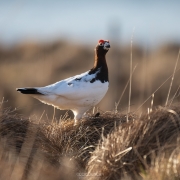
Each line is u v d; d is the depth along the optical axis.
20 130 9.29
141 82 19.34
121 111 11.70
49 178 8.26
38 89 10.88
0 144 8.66
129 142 8.63
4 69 22.84
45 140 9.51
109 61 20.98
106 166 8.38
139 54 24.02
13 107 17.95
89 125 10.52
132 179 8.24
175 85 18.86
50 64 22.95
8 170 8.02
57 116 16.56
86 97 11.12
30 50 24.94
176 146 8.34
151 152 8.44
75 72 22.45
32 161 8.55
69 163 8.75
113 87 19.19
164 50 24.25
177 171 7.51
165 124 8.86
